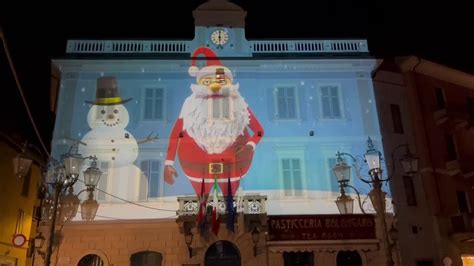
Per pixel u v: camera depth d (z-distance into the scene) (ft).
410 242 63.87
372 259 60.64
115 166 63.67
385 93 71.41
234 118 66.44
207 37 70.23
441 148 71.72
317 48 71.31
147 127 65.62
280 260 59.82
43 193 59.82
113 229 60.80
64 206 59.98
